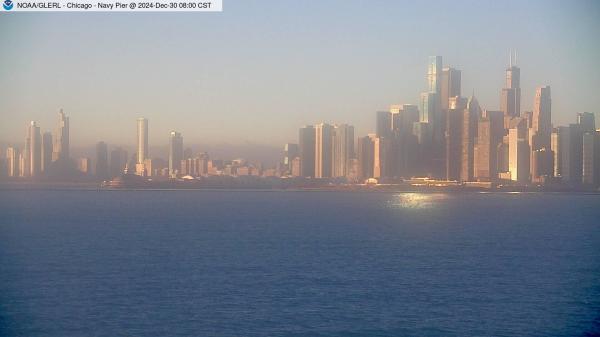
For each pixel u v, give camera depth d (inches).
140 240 5521.7
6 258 4355.3
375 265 4050.2
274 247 4982.8
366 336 2491.4
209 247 4980.3
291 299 3038.9
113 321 2669.8
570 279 3624.5
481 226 7357.3
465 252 4758.9
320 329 2576.3
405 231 6599.4
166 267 3939.5
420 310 2864.2
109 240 5516.7
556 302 3036.4
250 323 2645.2
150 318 2709.2
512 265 4119.1
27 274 3703.3
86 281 3476.9
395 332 2546.8
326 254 4564.5
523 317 2768.2
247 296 3097.9
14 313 2790.4
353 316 2753.4
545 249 4992.6
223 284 3383.4
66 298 3056.1
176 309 2849.4
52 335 2486.5
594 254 4687.5
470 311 2856.8
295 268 3905.0
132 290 3235.7
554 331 2573.8
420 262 4205.2
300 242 5364.2
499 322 2689.5
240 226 7111.2
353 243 5305.1
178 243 5270.7
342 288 3297.2
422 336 2506.2
